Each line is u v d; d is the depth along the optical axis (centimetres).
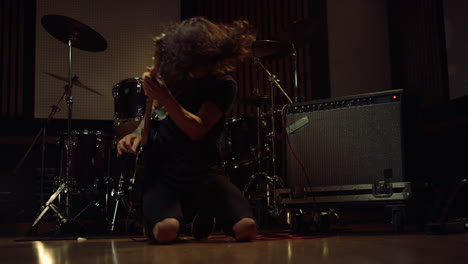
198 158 227
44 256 174
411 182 280
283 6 641
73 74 591
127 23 609
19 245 244
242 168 434
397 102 287
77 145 441
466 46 503
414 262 134
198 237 249
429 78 562
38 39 590
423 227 292
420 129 300
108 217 484
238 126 449
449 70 532
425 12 569
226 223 221
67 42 476
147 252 181
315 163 305
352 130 296
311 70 632
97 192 447
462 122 479
